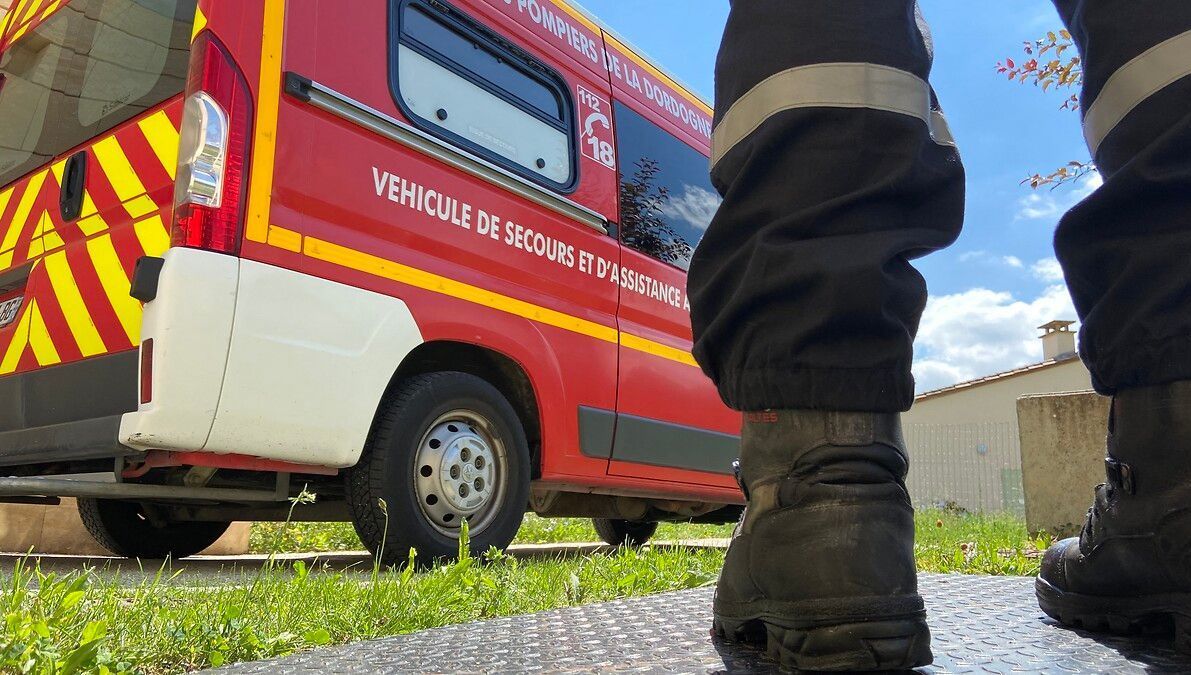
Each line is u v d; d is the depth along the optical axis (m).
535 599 2.00
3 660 1.04
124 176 2.70
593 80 4.09
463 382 3.14
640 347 3.98
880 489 0.98
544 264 3.54
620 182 4.09
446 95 3.24
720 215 1.03
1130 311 1.03
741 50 1.04
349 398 2.68
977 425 19.30
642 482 3.93
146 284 2.35
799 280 0.94
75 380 2.64
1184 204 0.97
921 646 0.94
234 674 1.04
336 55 2.84
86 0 3.23
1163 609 1.07
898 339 0.96
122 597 1.57
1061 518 5.32
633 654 1.09
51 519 4.14
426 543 2.96
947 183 1.01
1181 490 1.03
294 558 4.11
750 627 1.11
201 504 3.53
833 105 0.95
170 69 2.69
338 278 2.71
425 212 3.05
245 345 2.44
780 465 1.02
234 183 2.49
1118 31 1.03
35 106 3.27
